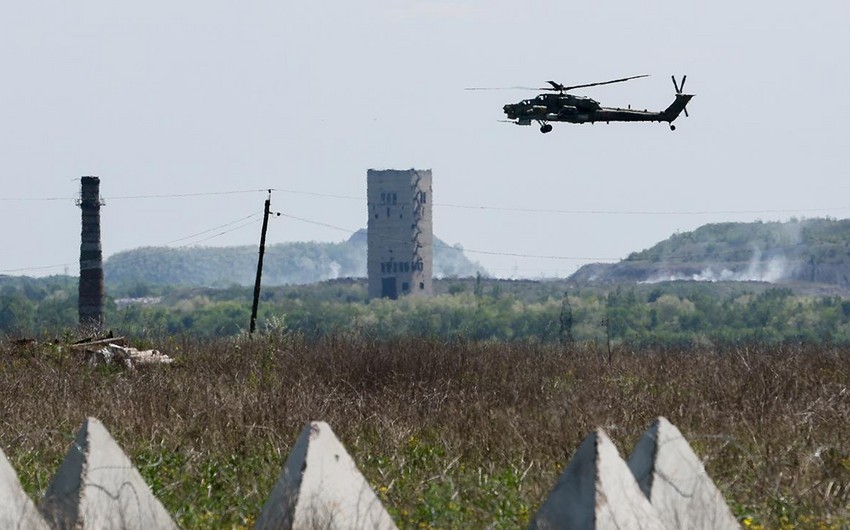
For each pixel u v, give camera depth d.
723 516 30.69
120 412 57.03
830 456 43.31
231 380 76.06
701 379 70.25
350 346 92.00
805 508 36.06
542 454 46.12
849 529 33.94
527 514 35.09
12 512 28.47
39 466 44.78
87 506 29.16
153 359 87.06
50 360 84.00
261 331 108.81
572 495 27.39
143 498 30.11
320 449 28.50
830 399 56.34
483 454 47.09
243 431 50.78
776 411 54.34
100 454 30.05
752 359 79.94
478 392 68.19
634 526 26.95
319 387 67.44
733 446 45.31
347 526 27.77
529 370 82.62
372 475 43.34
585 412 55.28
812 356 85.12
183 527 35.59
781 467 40.22
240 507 37.12
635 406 57.41
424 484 40.47
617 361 88.50
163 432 51.72
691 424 53.19
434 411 58.75
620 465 27.72
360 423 54.81
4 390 67.69
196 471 43.72
